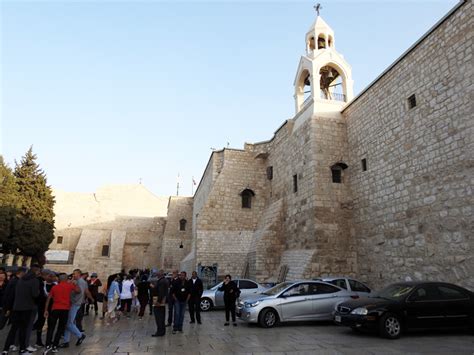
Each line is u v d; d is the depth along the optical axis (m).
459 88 11.93
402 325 9.07
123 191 53.03
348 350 7.60
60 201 47.12
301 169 20.42
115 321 13.30
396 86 15.45
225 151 27.17
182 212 44.28
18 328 7.68
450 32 12.49
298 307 11.25
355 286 13.10
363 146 17.88
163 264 41.44
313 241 17.81
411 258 13.64
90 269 41.31
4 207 27.17
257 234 24.36
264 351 7.62
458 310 9.38
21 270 9.64
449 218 11.91
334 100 20.31
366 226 17.02
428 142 13.23
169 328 11.12
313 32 22.80
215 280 23.30
